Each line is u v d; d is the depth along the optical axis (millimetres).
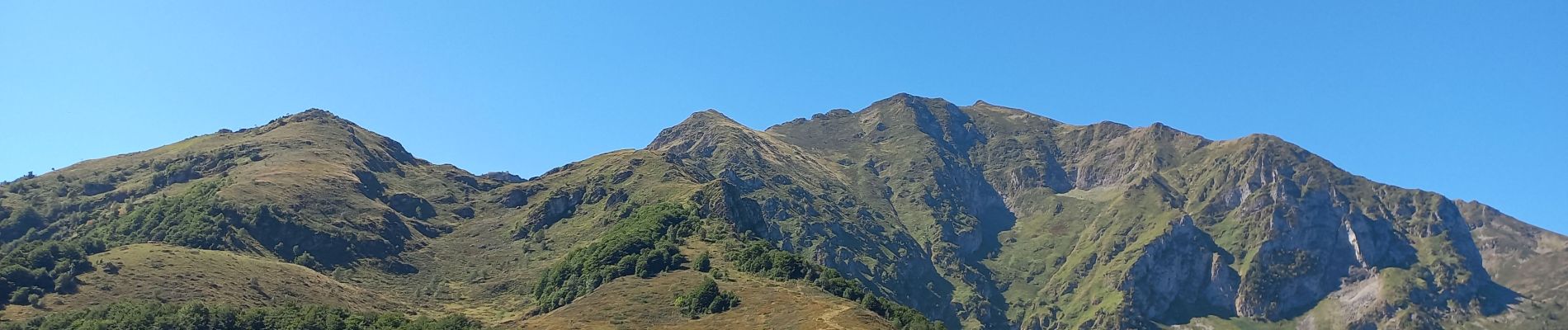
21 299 156875
